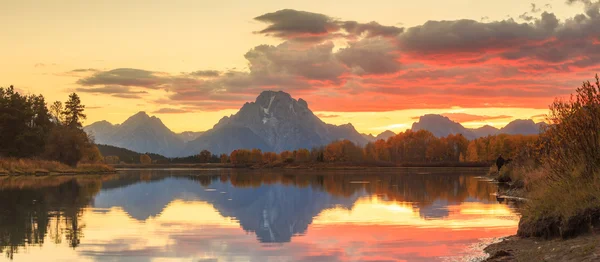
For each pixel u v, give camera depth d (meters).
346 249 16.16
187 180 68.31
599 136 14.88
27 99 107.12
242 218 24.11
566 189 14.98
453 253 15.02
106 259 14.73
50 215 24.66
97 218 23.75
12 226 20.83
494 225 20.66
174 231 19.89
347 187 48.97
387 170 123.50
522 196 32.28
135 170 136.88
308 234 19.20
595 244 11.14
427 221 22.22
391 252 15.52
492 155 143.50
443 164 153.62
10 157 87.38
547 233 14.48
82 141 98.19
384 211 26.50
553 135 16.97
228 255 15.41
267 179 71.94
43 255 15.13
